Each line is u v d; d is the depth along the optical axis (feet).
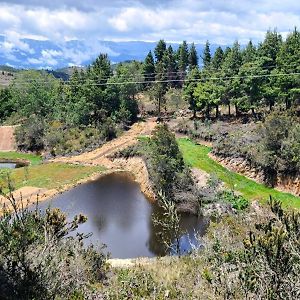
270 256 35.76
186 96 303.07
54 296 36.65
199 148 250.37
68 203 191.93
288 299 33.94
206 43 449.06
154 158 192.13
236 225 61.36
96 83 335.26
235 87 271.69
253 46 331.98
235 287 38.14
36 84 397.60
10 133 346.74
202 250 74.02
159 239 146.82
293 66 248.52
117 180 232.53
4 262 35.94
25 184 219.00
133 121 334.03
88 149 288.51
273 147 189.67
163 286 56.18
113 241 146.72
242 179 197.26
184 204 173.27
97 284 62.64
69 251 60.95
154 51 450.30
